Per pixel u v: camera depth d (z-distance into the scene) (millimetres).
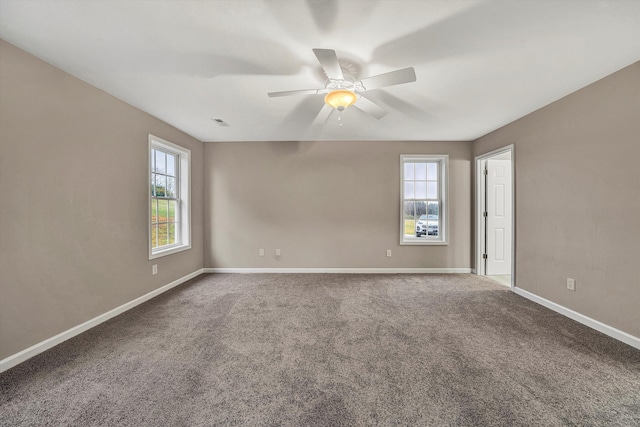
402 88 2412
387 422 1320
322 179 4328
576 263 2471
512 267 3316
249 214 4359
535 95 2557
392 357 1890
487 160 4160
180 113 3045
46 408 1404
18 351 1810
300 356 1904
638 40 1717
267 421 1327
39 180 1937
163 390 1545
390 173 4309
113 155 2576
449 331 2285
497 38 1704
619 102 2092
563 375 1679
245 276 4117
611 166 2156
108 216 2525
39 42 1743
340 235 4336
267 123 3412
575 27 1598
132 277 2830
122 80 2262
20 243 1821
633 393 1511
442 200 4355
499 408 1407
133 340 2127
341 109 2131
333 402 1456
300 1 1390
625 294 2066
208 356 1900
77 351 1956
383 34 1660
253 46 1787
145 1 1392
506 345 2047
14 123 1783
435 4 1423
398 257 4328
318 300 3055
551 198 2740
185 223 3902
